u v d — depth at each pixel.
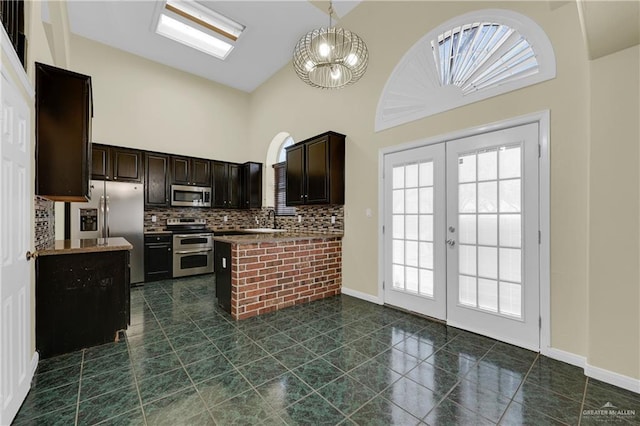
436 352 2.28
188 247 4.85
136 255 4.30
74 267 2.28
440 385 1.85
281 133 5.29
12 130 1.49
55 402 1.65
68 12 3.92
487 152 2.58
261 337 2.54
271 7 3.77
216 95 5.90
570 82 2.12
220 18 3.98
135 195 4.31
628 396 1.73
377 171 3.51
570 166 2.12
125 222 4.21
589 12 1.57
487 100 2.57
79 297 2.29
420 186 3.10
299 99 4.81
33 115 2.03
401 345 2.40
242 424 1.49
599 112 1.90
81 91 2.30
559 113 2.17
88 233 3.93
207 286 4.24
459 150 2.77
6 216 1.41
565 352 2.13
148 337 2.53
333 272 3.85
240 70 5.42
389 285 3.40
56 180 2.17
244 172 5.88
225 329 2.71
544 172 2.24
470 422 1.52
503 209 2.48
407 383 1.87
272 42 4.51
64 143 2.21
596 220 1.92
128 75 4.88
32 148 1.99
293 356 2.21
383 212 3.46
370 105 3.60
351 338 2.53
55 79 2.20
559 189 2.17
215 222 5.78
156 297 3.69
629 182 1.80
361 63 2.87
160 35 4.42
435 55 2.96
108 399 1.68
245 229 5.59
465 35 2.77
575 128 2.10
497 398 1.72
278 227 5.37
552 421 1.53
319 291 3.69
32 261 1.96
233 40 4.47
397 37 3.31
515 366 2.07
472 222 2.68
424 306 3.06
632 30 1.64
